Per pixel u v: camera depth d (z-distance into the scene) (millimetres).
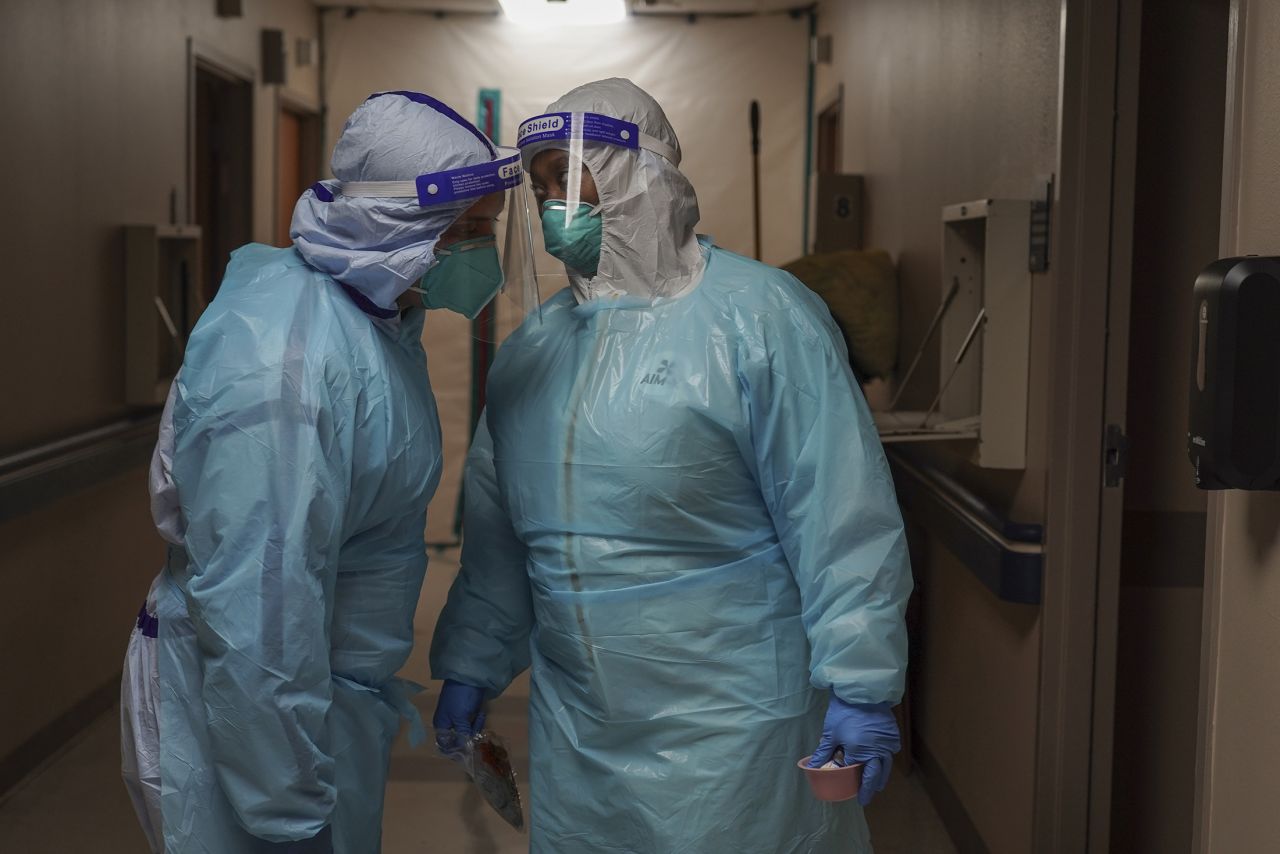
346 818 1710
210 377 1519
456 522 5820
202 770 1607
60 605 3389
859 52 4715
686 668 1646
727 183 5977
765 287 1654
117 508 3803
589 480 1644
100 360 3674
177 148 4359
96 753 3406
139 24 3969
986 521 2578
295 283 1587
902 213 3803
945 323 2920
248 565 1481
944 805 3066
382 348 1623
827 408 1602
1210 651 1629
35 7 3215
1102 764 2326
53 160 3326
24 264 3154
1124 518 2457
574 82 5961
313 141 6039
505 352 1778
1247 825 1518
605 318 1664
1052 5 2312
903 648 1592
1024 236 2412
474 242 1641
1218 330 1437
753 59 5910
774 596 1679
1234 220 1572
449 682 1940
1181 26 2373
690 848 1627
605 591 1649
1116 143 2221
